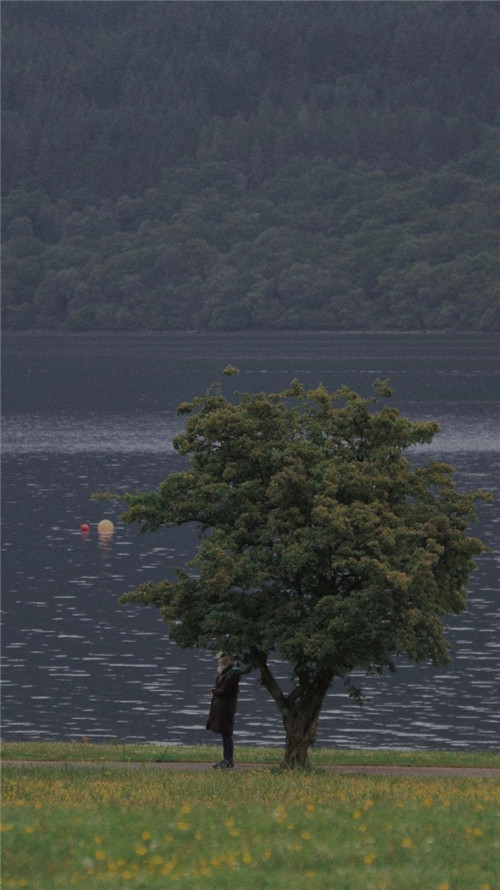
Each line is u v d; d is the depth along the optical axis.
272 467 66.75
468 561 66.06
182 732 96.25
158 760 68.31
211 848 38.62
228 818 43.00
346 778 57.56
